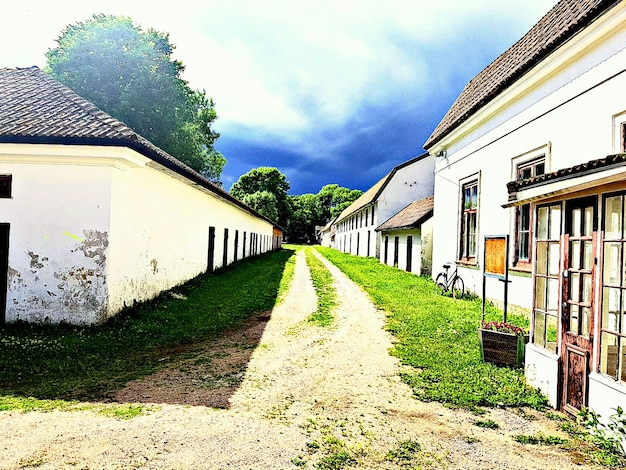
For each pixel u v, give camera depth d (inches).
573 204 167.9
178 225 484.7
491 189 388.8
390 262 966.4
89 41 907.4
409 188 1153.4
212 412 161.9
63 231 306.2
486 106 384.5
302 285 581.9
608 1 220.1
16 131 283.3
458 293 463.5
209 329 314.3
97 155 295.6
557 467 127.3
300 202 3690.9
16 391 183.6
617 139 233.5
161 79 967.6
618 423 136.3
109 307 312.0
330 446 135.8
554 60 281.9
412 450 135.1
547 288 191.2
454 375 208.5
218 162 1444.4
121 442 134.6
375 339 287.0
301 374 212.5
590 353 154.4
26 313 306.7
